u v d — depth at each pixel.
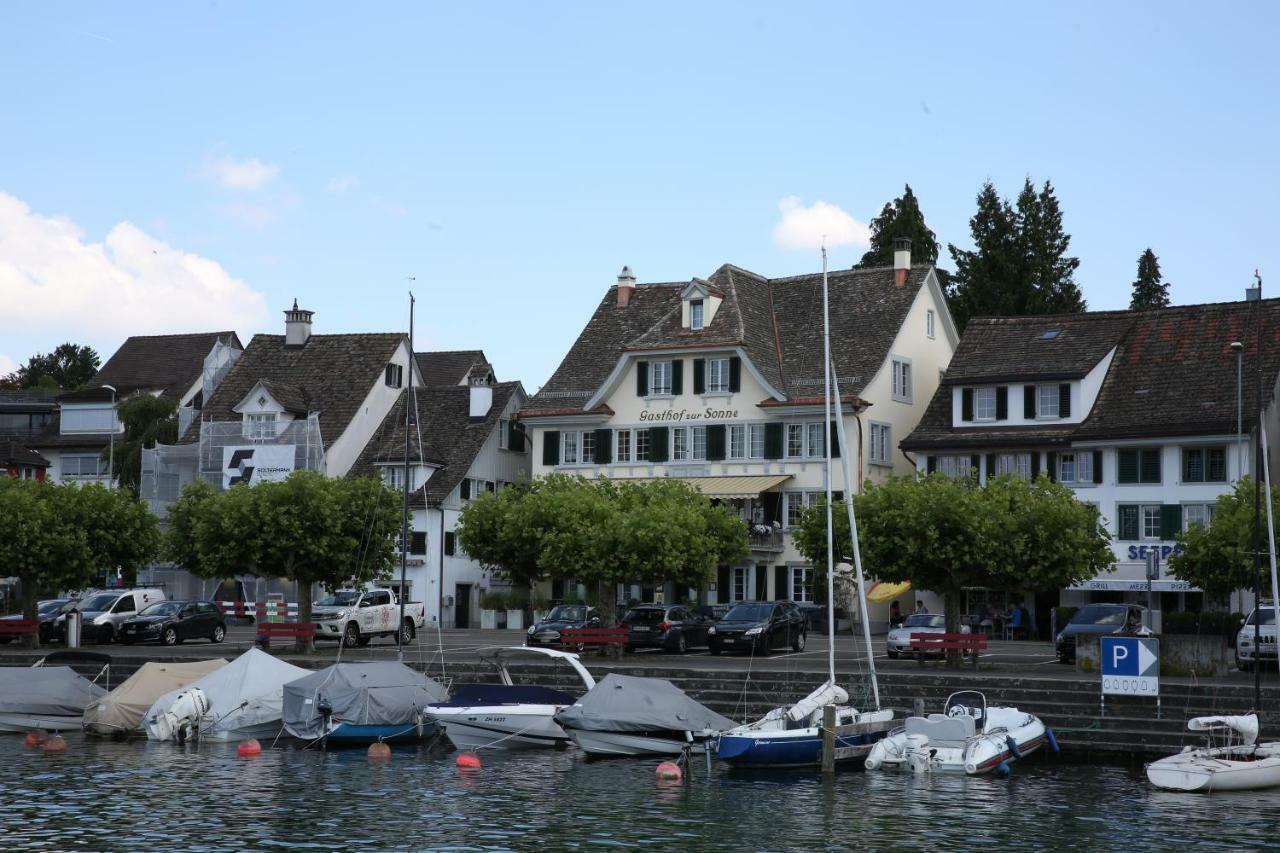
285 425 86.44
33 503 59.59
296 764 38.66
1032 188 100.50
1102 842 29.36
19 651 56.84
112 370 105.50
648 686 40.69
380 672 43.09
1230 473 68.19
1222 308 74.75
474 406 87.56
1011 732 38.84
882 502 51.31
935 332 84.06
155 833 29.67
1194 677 44.62
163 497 88.44
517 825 30.78
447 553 82.50
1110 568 51.78
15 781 35.47
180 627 61.97
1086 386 72.50
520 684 47.97
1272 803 33.47
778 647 57.75
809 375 78.69
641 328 85.88
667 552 55.34
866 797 34.16
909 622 58.44
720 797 34.12
